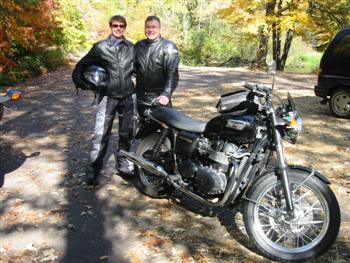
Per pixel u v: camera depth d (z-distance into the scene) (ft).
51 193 15.65
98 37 83.25
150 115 14.84
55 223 13.56
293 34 74.49
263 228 12.79
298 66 116.47
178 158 13.75
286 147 21.01
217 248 12.29
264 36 68.74
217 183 12.23
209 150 12.71
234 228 13.35
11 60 39.24
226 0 109.50
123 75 15.51
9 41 38.29
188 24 129.29
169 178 13.76
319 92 28.22
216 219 13.91
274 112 11.55
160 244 12.45
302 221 11.54
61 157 19.34
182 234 13.01
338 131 24.22
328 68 27.63
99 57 15.30
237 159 12.09
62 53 53.21
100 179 16.93
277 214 11.69
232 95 12.31
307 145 21.43
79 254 11.91
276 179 11.57
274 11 64.85
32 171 17.65
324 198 11.12
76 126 24.53
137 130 15.84
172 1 122.93
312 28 64.95
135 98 16.15
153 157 14.62
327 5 66.69
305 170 11.39
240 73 57.52
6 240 12.57
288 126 11.50
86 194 15.62
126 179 16.98
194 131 13.37
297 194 13.42
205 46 113.29
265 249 11.61
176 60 15.69
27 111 28.02
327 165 18.71
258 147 11.82
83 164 18.49
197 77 51.01
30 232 13.01
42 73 43.73
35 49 45.24
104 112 15.71
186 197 15.46
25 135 22.62
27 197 15.33
